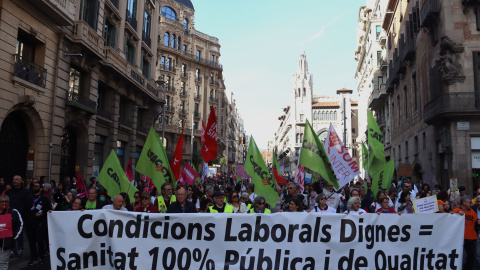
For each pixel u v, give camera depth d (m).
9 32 13.53
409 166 12.57
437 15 19.86
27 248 10.15
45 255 8.85
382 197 7.82
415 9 24.19
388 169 10.73
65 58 17.47
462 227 5.73
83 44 17.97
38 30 15.35
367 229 5.68
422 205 6.93
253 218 5.63
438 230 5.73
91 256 5.41
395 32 31.67
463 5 18.66
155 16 32.66
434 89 20.31
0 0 13.05
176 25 54.94
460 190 10.55
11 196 8.37
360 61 50.69
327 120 93.56
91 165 20.02
